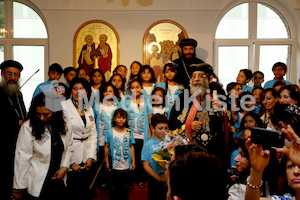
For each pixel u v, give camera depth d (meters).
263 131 1.54
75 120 3.65
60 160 2.99
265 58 7.02
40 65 6.82
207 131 2.79
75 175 3.65
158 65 6.58
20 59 6.83
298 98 3.09
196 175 1.09
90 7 6.55
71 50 6.60
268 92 3.77
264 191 2.01
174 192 1.13
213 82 3.03
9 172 2.74
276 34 7.04
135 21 6.61
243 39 6.90
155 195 3.15
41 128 2.81
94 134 3.92
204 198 1.08
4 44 6.77
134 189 4.25
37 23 6.80
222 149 2.80
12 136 2.83
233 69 6.98
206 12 6.62
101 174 4.36
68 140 3.04
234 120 4.32
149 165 3.23
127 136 4.20
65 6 6.54
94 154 3.83
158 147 3.12
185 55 5.17
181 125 2.87
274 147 1.53
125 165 4.16
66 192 3.25
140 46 6.61
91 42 6.58
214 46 6.89
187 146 1.84
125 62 6.61
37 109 2.79
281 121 1.94
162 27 6.59
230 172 2.27
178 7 6.57
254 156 1.47
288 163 1.63
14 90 3.81
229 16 6.92
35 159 2.88
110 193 4.09
